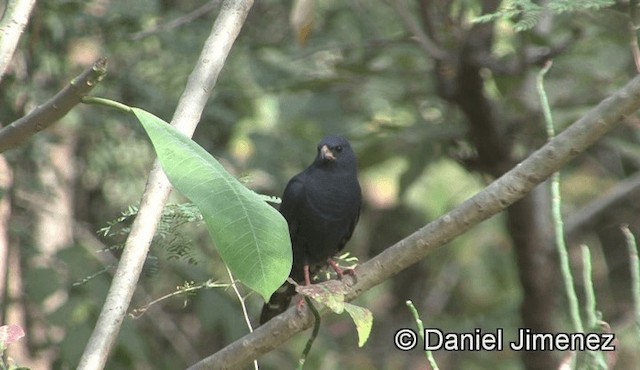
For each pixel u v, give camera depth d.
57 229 11.73
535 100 12.24
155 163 5.36
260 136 12.70
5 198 10.36
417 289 18.17
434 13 12.48
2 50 5.34
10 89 10.04
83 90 4.43
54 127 11.27
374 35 13.73
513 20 9.23
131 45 11.45
